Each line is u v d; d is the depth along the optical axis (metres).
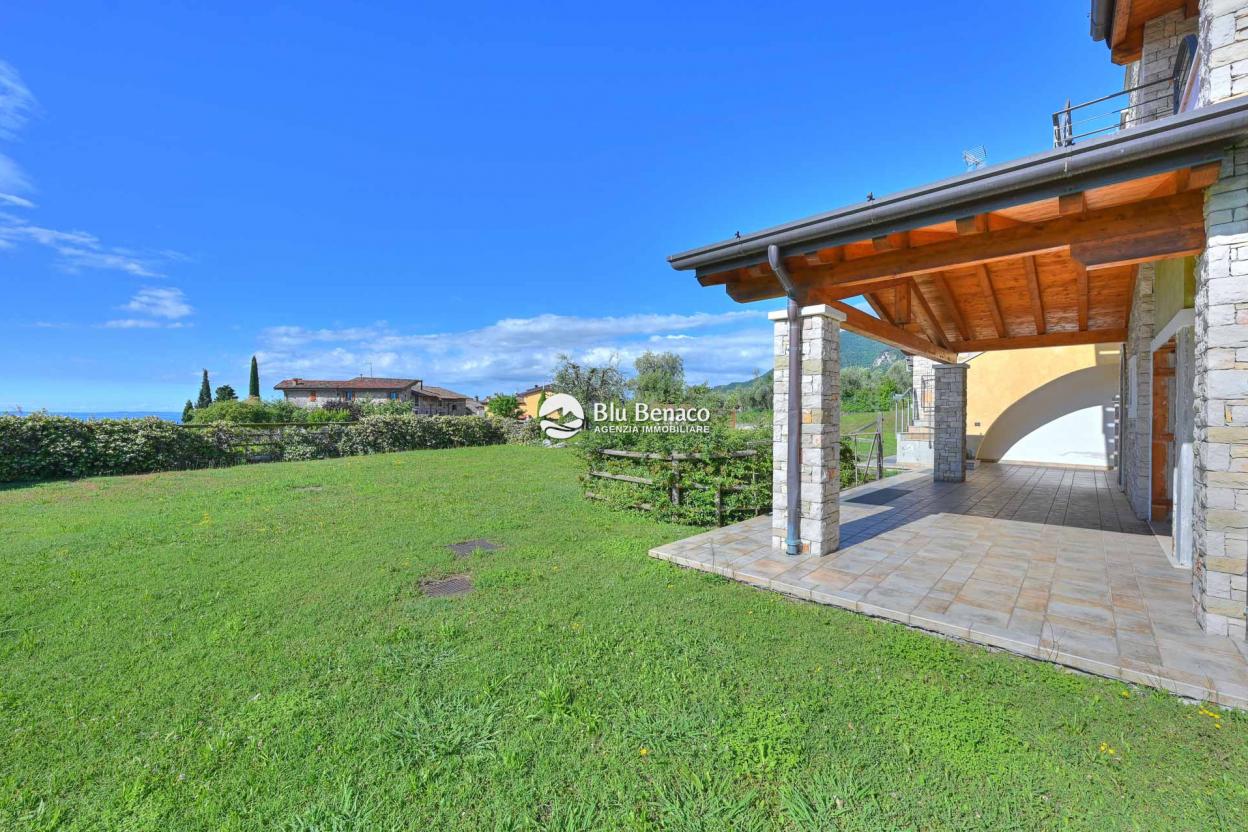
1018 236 4.16
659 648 3.54
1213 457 3.35
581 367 25.05
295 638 3.80
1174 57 7.02
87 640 3.76
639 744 2.52
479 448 21.33
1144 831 1.94
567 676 3.17
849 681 3.09
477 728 2.66
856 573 4.89
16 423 11.91
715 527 7.33
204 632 3.92
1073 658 3.16
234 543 6.52
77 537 6.73
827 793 2.17
